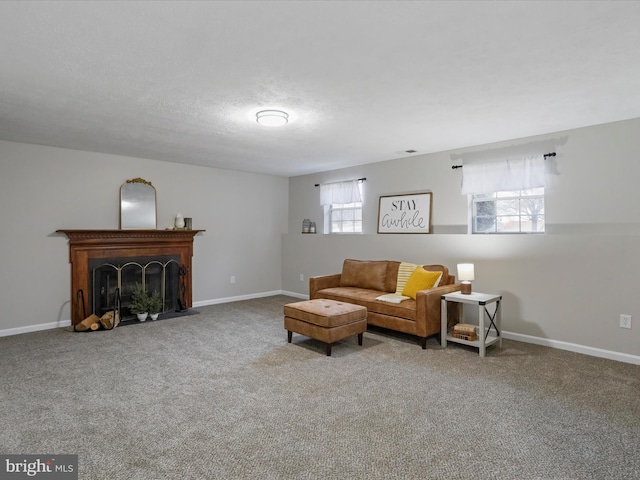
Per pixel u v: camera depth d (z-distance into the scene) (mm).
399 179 5461
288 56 2318
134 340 4172
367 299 4461
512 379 3092
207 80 2682
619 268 3559
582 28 1995
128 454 2043
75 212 4926
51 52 2256
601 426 2348
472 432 2277
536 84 2768
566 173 3957
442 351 3820
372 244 5660
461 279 4137
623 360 3531
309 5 1789
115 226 5238
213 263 6273
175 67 2471
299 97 3020
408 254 5203
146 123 3723
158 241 5535
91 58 2338
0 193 4402
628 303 3514
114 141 4465
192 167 6008
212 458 2010
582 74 2590
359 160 5613
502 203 4555
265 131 4012
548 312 3986
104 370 3266
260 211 6895
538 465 1958
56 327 4758
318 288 5207
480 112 3400
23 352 3756
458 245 4680
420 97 3029
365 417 2457
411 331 3992
